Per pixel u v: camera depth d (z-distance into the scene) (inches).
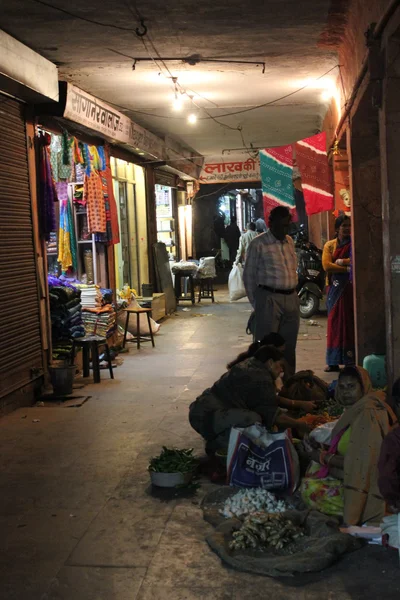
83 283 380.5
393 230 187.9
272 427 188.9
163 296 516.7
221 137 558.9
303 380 219.6
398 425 130.9
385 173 189.0
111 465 193.5
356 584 124.2
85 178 358.6
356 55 244.8
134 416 245.0
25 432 228.8
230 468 169.0
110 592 124.2
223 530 145.0
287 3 225.3
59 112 289.1
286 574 127.3
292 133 547.2
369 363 250.5
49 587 126.7
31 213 282.8
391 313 189.6
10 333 259.8
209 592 123.2
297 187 621.3
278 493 165.8
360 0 214.4
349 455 147.1
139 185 517.7
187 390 284.5
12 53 239.8
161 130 510.0
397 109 184.2
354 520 143.5
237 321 493.4
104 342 311.3
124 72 317.4
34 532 150.8
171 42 269.9
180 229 712.4
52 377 279.6
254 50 285.9
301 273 488.4
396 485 127.9
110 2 218.7
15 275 265.7
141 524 153.3
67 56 285.4
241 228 1332.4
